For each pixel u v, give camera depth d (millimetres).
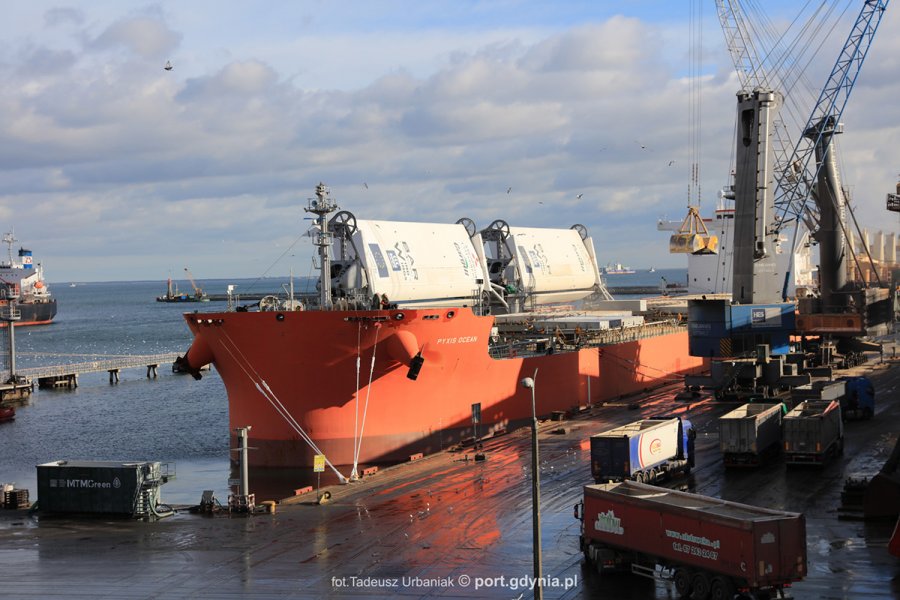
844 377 74312
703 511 27781
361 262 61906
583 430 59281
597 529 31234
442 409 56031
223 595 29844
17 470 59719
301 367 50344
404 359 49562
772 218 72438
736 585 26766
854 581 28828
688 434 44938
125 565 33812
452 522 37625
